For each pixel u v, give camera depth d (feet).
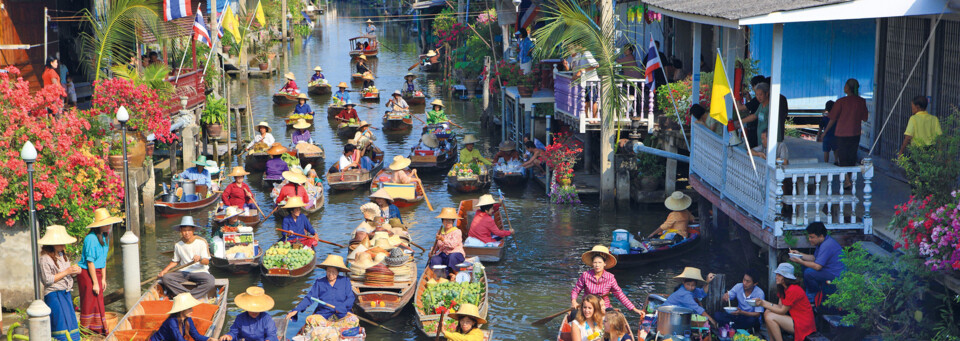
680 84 98.94
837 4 59.36
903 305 56.24
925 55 71.92
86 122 77.25
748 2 67.21
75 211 71.51
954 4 58.54
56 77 96.99
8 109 65.92
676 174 110.32
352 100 205.26
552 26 97.40
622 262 81.76
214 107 135.44
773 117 62.44
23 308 67.62
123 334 62.08
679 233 86.38
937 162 54.19
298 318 73.46
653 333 63.21
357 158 123.95
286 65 266.77
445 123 149.59
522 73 137.08
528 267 85.30
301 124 143.84
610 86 98.78
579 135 126.82
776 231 62.85
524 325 71.05
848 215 65.57
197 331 62.08
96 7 123.85
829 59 93.20
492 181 124.57
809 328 59.57
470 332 60.44
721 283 64.54
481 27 187.93
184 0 114.01
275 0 319.27
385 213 94.53
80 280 64.08
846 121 63.62
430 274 76.89
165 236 96.17
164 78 116.26
